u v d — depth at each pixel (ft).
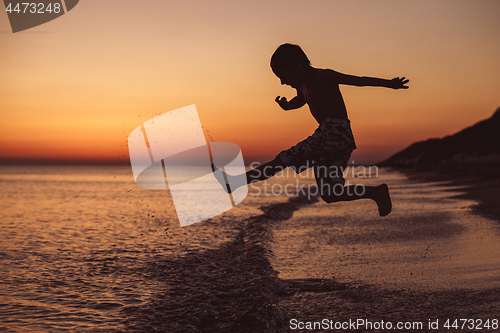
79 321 10.59
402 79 8.31
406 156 316.40
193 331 9.68
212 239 24.77
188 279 14.90
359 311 10.21
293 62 8.48
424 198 42.22
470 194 43.93
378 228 24.64
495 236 19.56
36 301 12.47
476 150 177.78
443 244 18.44
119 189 102.06
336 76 8.38
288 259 17.17
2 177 205.36
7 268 17.33
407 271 14.17
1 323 10.45
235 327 9.67
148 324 10.21
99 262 18.49
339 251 18.54
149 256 19.75
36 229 31.48
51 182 147.54
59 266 17.69
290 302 11.25
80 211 46.98
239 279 14.24
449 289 11.69
